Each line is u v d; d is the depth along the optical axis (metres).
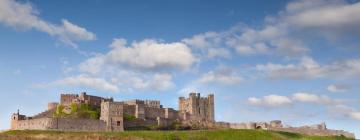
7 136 193.38
